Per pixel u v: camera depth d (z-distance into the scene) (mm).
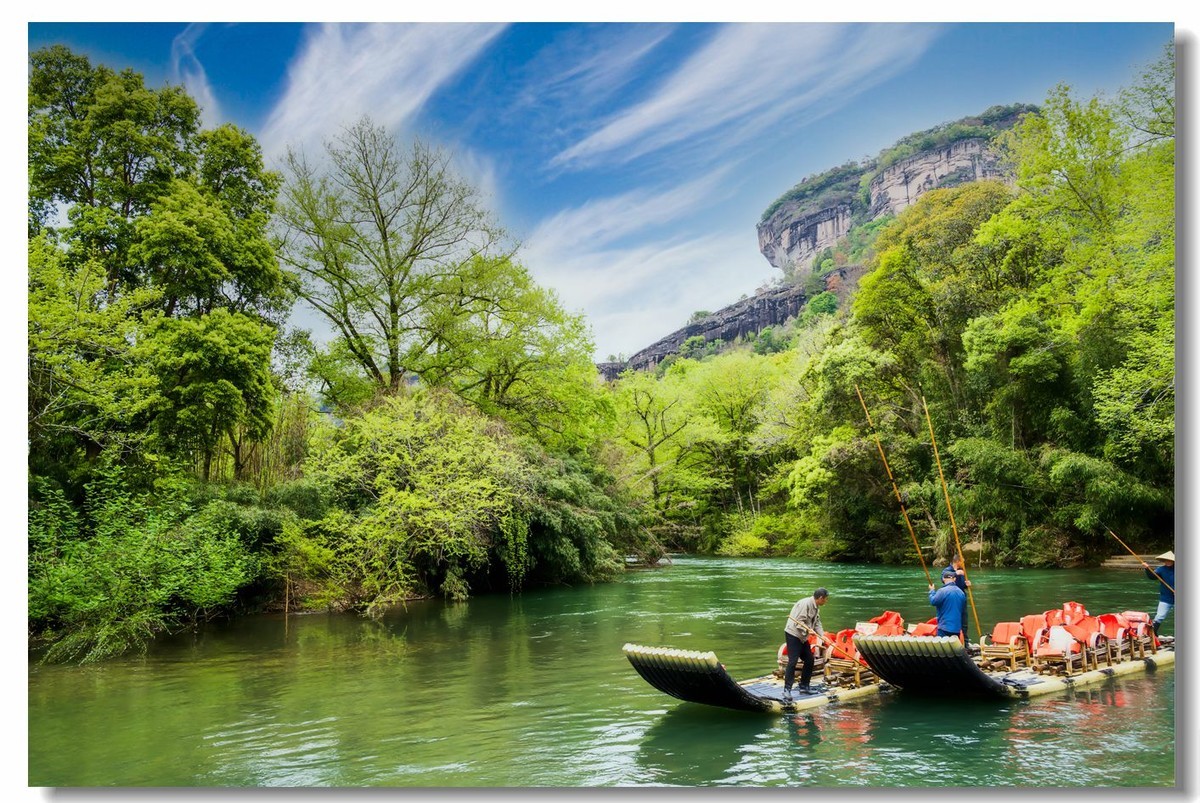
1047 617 12102
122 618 16047
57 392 17734
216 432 22906
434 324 32188
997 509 32125
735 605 21609
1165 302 25469
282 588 22156
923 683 10430
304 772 8094
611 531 31797
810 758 8055
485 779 7730
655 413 51188
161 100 25812
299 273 31719
